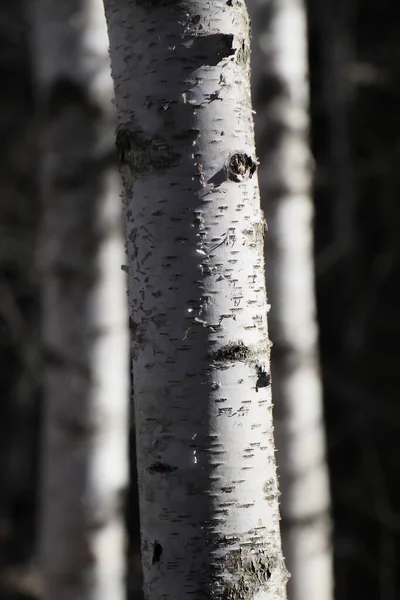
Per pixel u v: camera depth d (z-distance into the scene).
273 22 5.96
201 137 2.14
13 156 13.43
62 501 5.55
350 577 12.02
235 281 2.16
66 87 5.55
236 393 2.15
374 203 13.47
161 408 2.16
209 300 2.14
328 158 13.11
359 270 13.11
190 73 2.14
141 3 2.15
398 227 13.08
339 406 12.69
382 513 10.82
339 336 13.20
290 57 5.98
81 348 5.55
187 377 2.14
